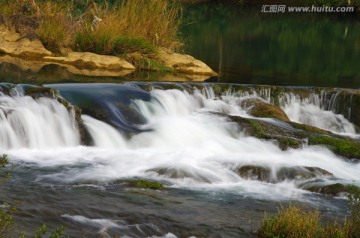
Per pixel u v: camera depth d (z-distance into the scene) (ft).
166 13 59.67
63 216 21.67
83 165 28.96
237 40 85.46
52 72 45.03
